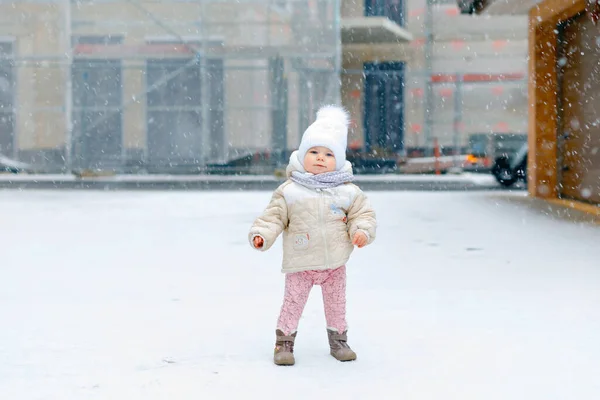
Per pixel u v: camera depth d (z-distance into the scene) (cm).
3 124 3425
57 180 3075
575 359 517
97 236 1225
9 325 626
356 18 3497
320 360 520
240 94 3378
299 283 517
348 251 521
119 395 447
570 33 1836
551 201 1859
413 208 1695
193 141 3409
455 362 512
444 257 985
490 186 2711
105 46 3403
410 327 611
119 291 773
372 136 3819
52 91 3412
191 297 740
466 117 3728
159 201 1933
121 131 3406
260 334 594
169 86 3409
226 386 463
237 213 1603
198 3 3378
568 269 890
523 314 656
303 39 3259
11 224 1399
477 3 2009
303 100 3250
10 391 455
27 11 3434
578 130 1794
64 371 496
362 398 439
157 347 555
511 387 458
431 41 3734
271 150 3362
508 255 1000
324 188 516
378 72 3497
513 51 3681
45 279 844
